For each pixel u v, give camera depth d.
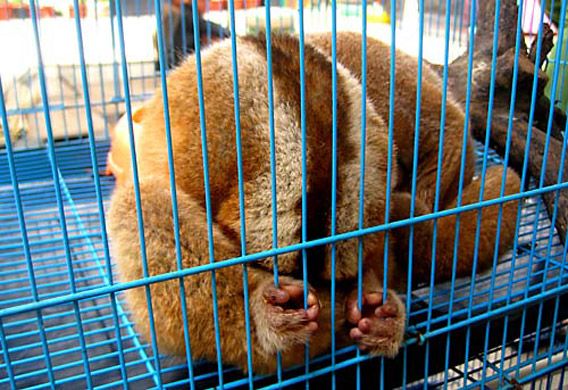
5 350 0.33
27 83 0.99
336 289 0.47
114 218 0.42
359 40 0.63
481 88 0.68
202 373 0.45
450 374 0.59
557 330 0.58
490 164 0.79
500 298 0.49
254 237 0.43
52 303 0.32
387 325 0.43
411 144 0.61
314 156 0.42
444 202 0.62
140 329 0.43
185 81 0.46
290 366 0.44
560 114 0.71
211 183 0.44
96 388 0.39
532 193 0.46
